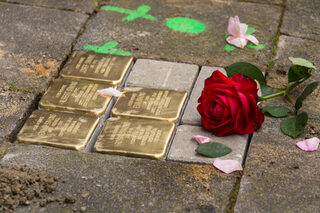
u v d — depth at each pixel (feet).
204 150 3.06
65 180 2.97
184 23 4.04
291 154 3.10
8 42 3.85
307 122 3.27
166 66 3.65
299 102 3.24
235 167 3.01
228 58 3.73
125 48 3.81
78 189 2.94
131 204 2.88
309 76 3.39
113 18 4.09
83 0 4.25
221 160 3.04
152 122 3.23
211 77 3.14
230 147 3.11
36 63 3.69
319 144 3.14
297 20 4.05
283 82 3.53
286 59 3.71
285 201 2.88
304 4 4.20
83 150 3.14
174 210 2.85
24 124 3.24
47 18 4.08
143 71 3.61
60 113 3.30
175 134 3.20
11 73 3.61
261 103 3.39
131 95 3.39
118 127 3.21
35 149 3.13
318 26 3.99
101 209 2.86
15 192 2.89
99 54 3.71
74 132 3.19
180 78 3.55
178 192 2.93
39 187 2.93
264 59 3.71
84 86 3.46
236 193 2.93
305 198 2.89
